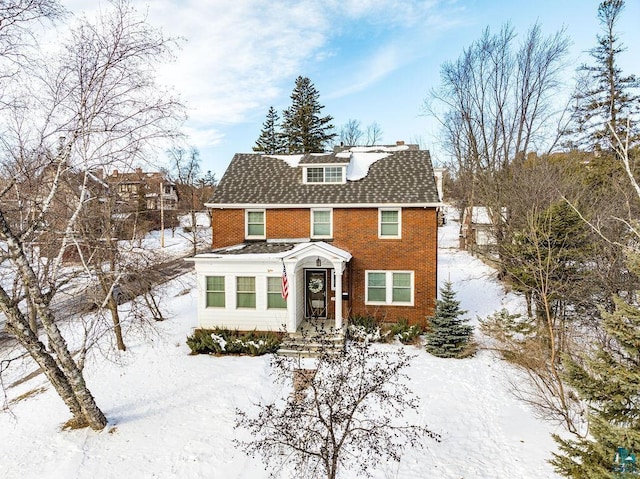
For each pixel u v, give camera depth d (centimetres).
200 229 4384
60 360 939
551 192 1708
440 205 1689
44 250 1184
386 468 824
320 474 757
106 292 1312
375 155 2147
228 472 821
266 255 1549
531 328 1278
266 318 1591
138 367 1359
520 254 1390
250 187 1969
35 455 885
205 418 1025
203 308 1620
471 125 2984
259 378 1249
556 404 1046
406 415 1034
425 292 1739
